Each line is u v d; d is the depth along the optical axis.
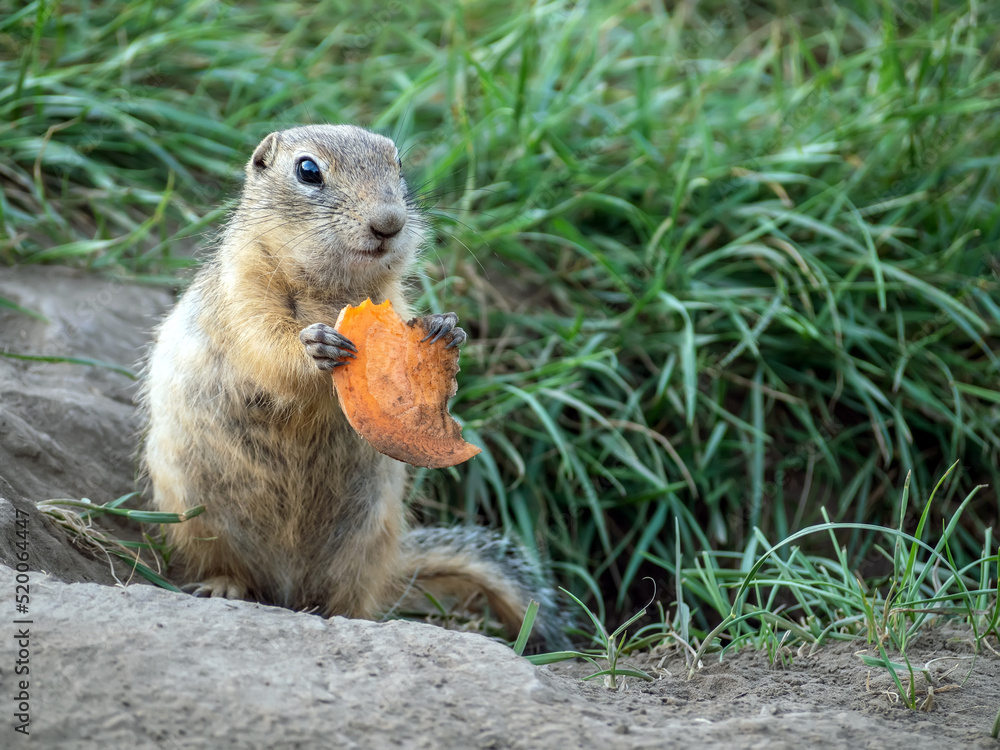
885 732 5.32
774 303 11.85
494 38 13.96
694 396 11.08
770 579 8.14
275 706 4.85
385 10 15.33
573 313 12.67
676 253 11.87
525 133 13.02
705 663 6.93
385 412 6.96
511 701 5.16
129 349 10.93
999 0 16.28
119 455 9.69
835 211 12.59
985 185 13.52
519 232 12.62
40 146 11.91
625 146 13.79
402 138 13.07
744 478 11.95
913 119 13.00
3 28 12.61
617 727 5.07
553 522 11.58
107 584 7.55
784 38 16.92
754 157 13.39
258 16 15.06
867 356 12.64
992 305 12.26
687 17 17.19
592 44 14.16
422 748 4.69
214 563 8.59
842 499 11.65
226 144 13.27
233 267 8.09
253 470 8.24
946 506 11.31
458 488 11.51
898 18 16.66
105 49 13.45
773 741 5.07
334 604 8.87
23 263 11.36
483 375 11.99
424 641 5.70
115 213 12.21
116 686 4.82
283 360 7.65
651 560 10.85
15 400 9.45
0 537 6.80
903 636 6.80
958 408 11.66
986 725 5.62
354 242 7.83
